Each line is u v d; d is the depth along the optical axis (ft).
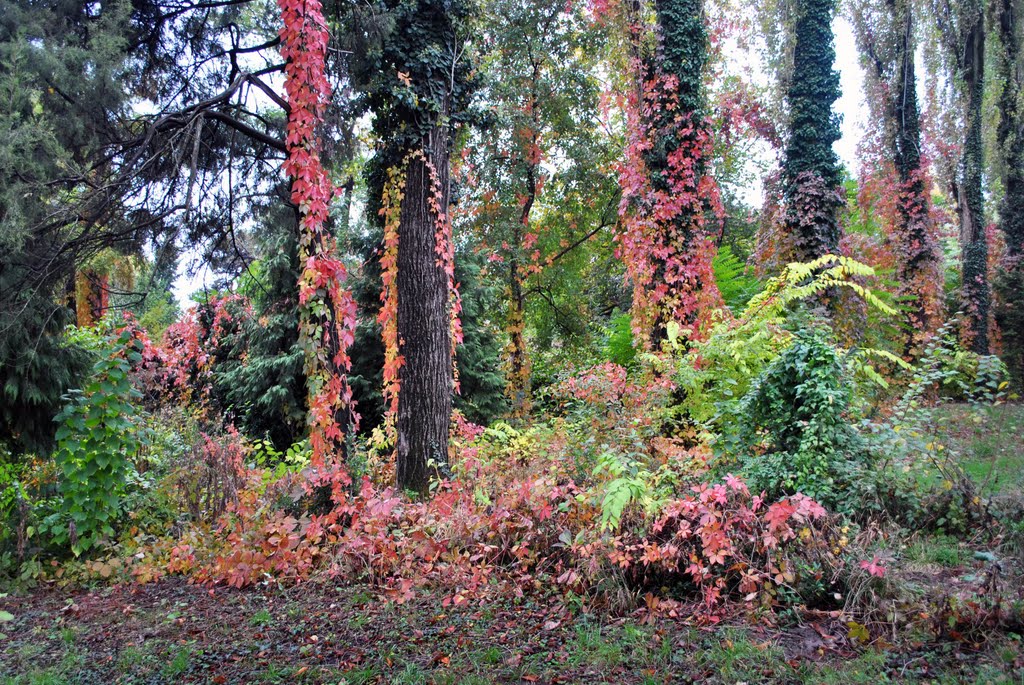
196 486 22.94
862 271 24.41
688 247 31.50
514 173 45.75
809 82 36.24
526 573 15.81
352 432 23.26
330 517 19.31
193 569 19.06
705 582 13.64
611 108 41.19
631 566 14.34
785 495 16.20
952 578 13.69
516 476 22.03
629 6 35.01
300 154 21.30
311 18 21.54
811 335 17.66
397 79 24.84
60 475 20.95
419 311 25.13
